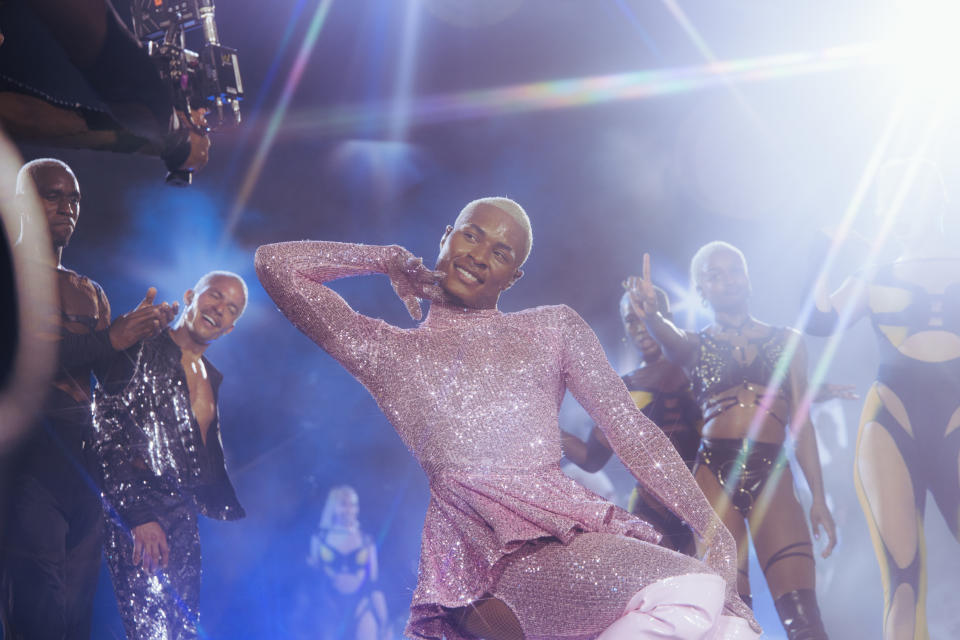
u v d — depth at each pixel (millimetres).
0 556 3119
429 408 2340
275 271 2443
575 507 2260
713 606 2053
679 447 4508
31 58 4020
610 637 2043
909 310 3787
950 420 3605
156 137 2479
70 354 3250
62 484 3277
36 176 3482
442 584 2275
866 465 3676
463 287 2496
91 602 3502
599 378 2473
